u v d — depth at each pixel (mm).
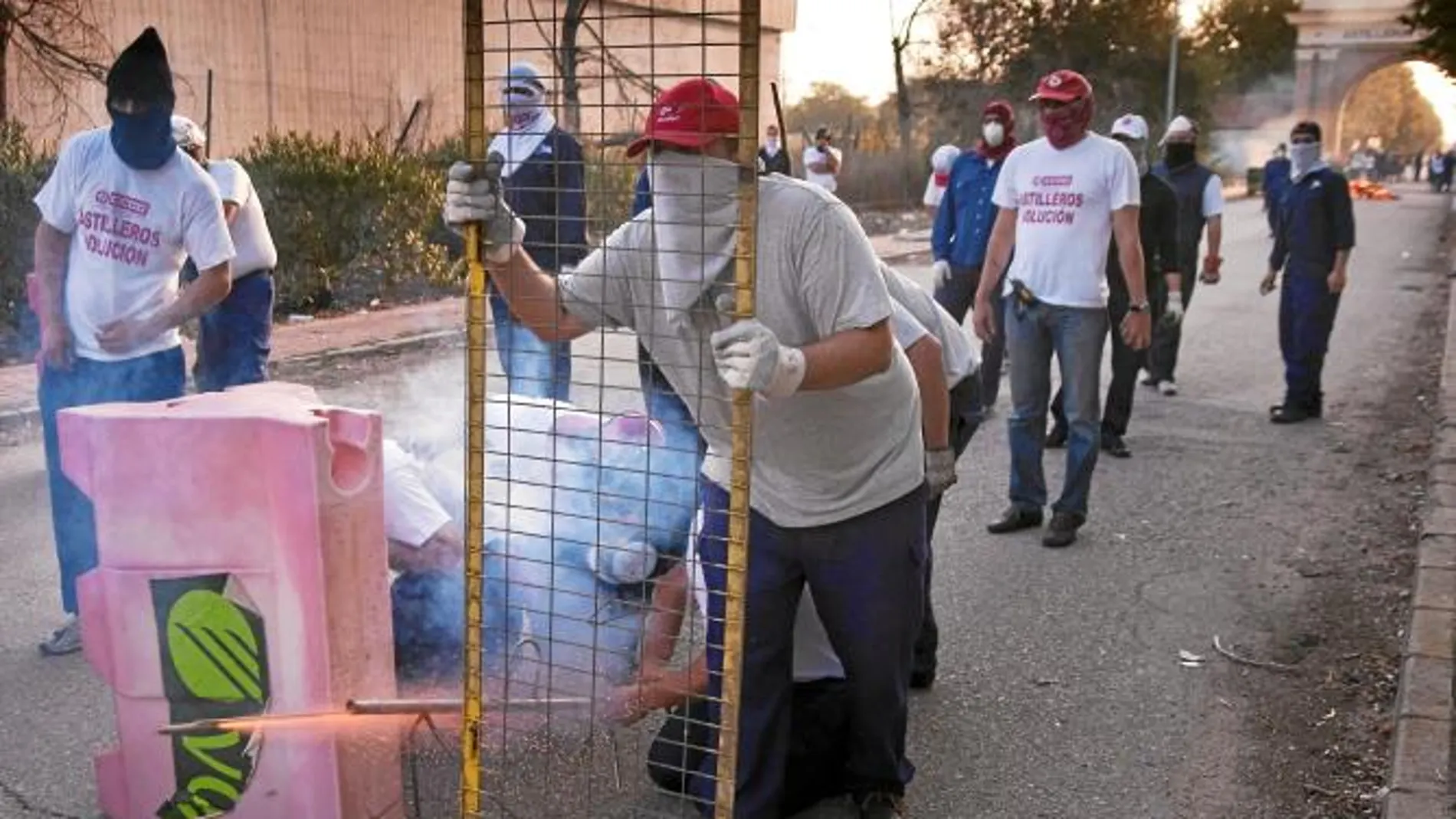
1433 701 3570
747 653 2850
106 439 2570
